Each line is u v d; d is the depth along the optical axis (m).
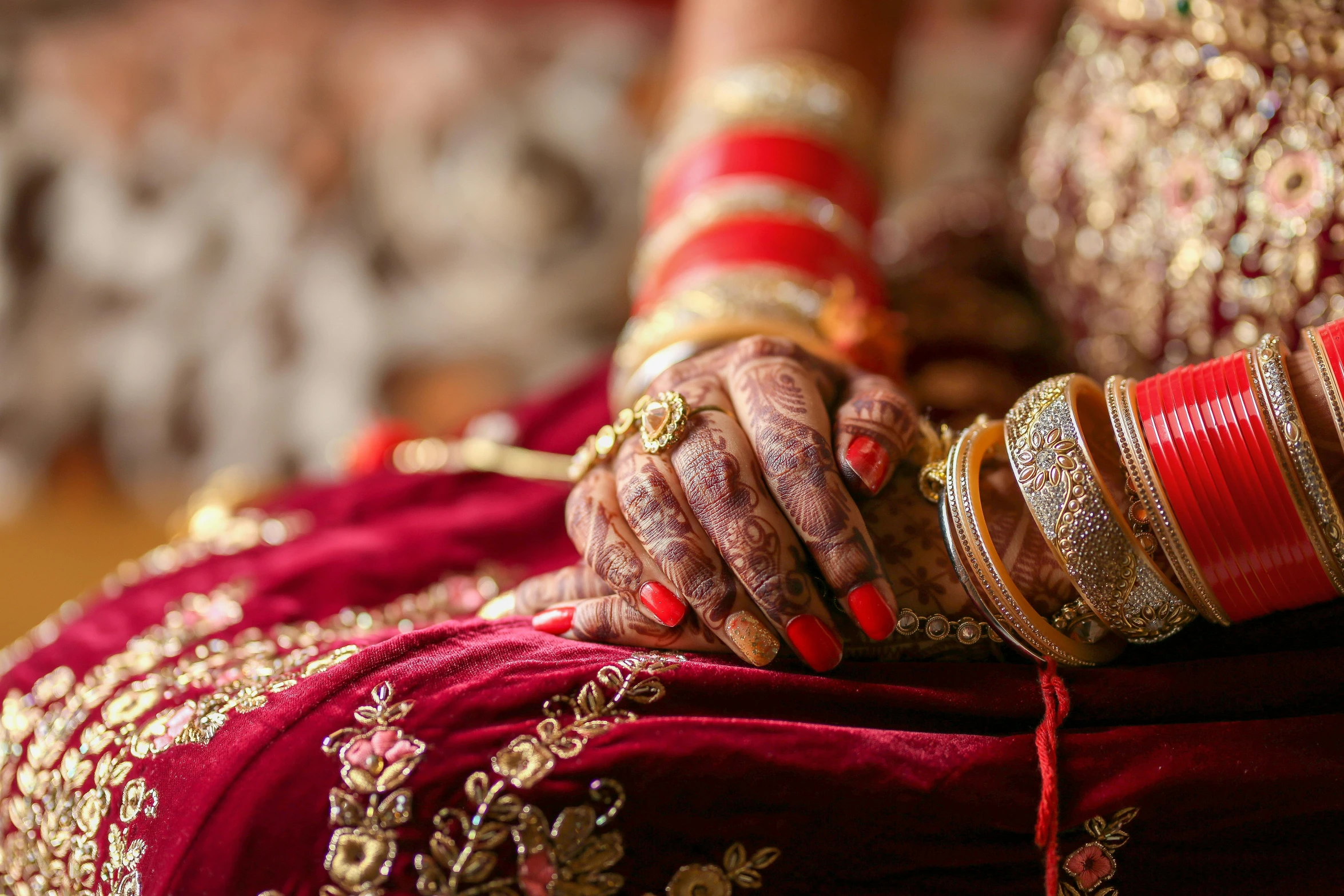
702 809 0.63
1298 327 0.71
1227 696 0.66
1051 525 0.65
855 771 0.63
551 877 0.62
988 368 0.84
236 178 1.66
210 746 0.65
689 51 0.90
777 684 0.65
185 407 1.63
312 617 0.75
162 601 0.77
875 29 0.89
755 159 0.83
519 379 1.65
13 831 0.70
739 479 0.66
